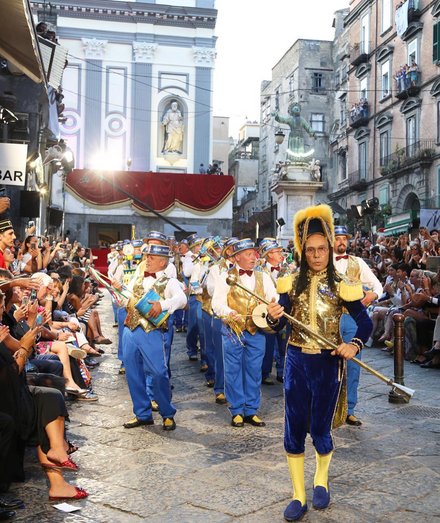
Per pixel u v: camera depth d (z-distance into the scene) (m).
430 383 9.18
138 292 6.62
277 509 4.55
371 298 6.89
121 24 37.56
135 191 32.09
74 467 5.23
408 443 6.24
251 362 6.96
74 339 8.49
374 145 40.69
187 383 9.41
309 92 50.75
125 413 7.38
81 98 37.25
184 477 5.23
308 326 4.40
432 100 33.88
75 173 31.50
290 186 24.94
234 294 7.00
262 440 6.34
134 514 4.46
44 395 4.77
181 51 38.06
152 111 37.81
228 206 32.72
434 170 33.53
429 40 34.09
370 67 41.31
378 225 33.47
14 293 6.04
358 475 5.28
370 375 9.80
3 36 10.84
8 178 11.52
